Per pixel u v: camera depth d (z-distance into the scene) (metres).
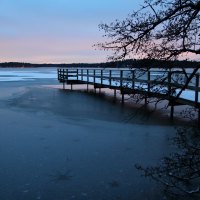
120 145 9.02
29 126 11.48
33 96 20.67
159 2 4.00
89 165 7.41
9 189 6.16
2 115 13.71
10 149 8.63
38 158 7.90
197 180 5.57
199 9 3.80
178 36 3.97
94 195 5.92
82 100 18.52
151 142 9.24
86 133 10.42
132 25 4.10
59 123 12.02
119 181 6.49
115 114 13.77
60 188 6.21
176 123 11.54
